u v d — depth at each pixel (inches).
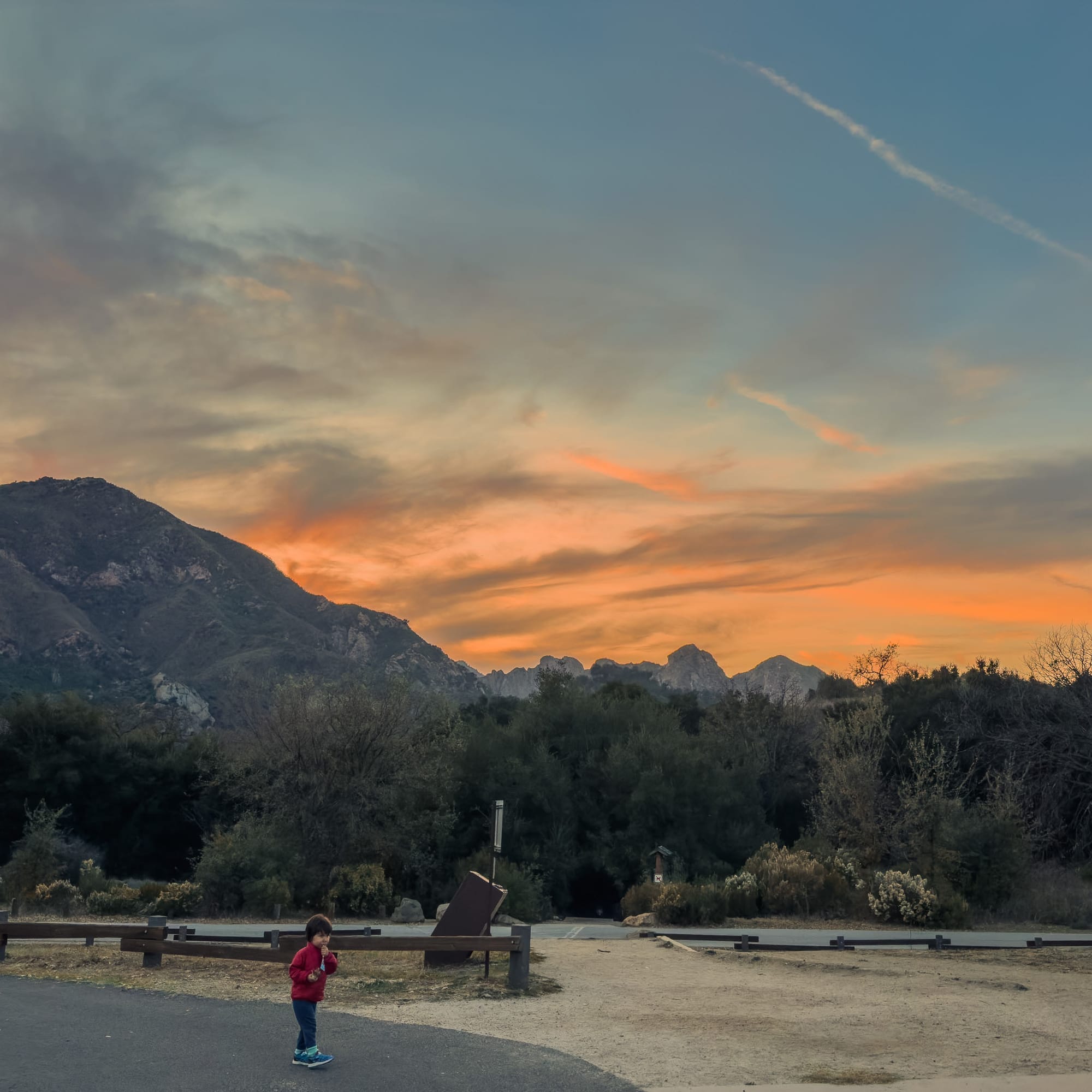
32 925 579.8
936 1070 353.4
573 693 2197.3
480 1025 418.9
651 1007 473.4
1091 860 1584.6
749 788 2005.4
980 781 1834.4
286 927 880.3
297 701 1439.5
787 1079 337.4
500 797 1843.0
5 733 2033.7
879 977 597.3
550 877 1780.3
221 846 1210.0
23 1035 380.8
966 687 2049.7
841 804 1513.3
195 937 698.8
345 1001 470.0
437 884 1542.8
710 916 987.9
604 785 1951.3
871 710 1681.8
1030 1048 393.7
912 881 1041.5
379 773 1454.2
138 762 2034.9
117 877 1939.0
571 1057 362.6
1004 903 1142.3
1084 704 1774.1
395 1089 316.5
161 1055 353.7
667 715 2208.4
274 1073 331.9
